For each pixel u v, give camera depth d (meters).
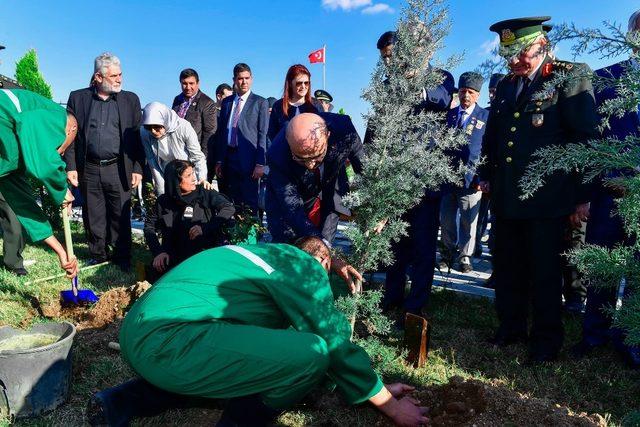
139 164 5.52
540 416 2.29
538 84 3.11
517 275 3.53
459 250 5.86
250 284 2.16
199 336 2.06
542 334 3.32
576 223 3.30
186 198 4.67
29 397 2.50
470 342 3.64
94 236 5.47
